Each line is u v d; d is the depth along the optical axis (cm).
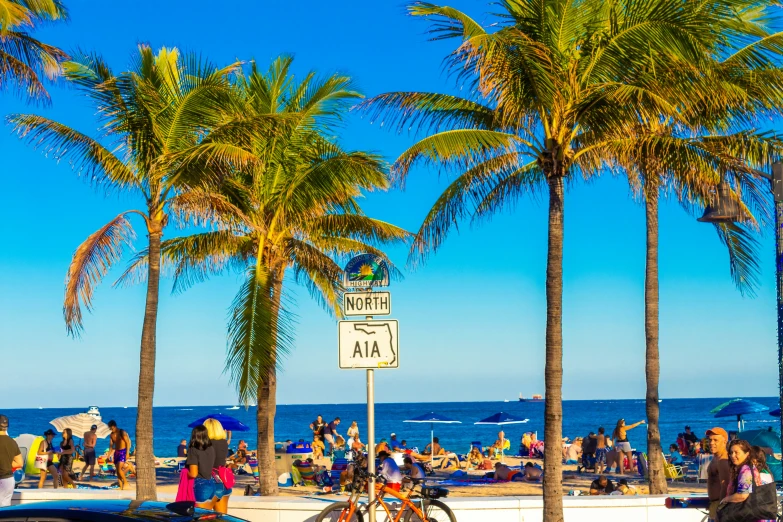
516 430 11431
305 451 2720
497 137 1382
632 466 2656
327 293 2411
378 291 975
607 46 1283
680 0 1215
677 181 1347
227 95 1596
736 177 1310
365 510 1152
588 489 2144
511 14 1333
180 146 1600
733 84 1270
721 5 1250
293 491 2127
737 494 927
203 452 1202
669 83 1260
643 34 1237
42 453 2139
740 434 2056
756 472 927
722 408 3222
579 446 3272
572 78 1319
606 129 1317
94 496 1517
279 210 1948
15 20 1491
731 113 1427
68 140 1559
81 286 1512
